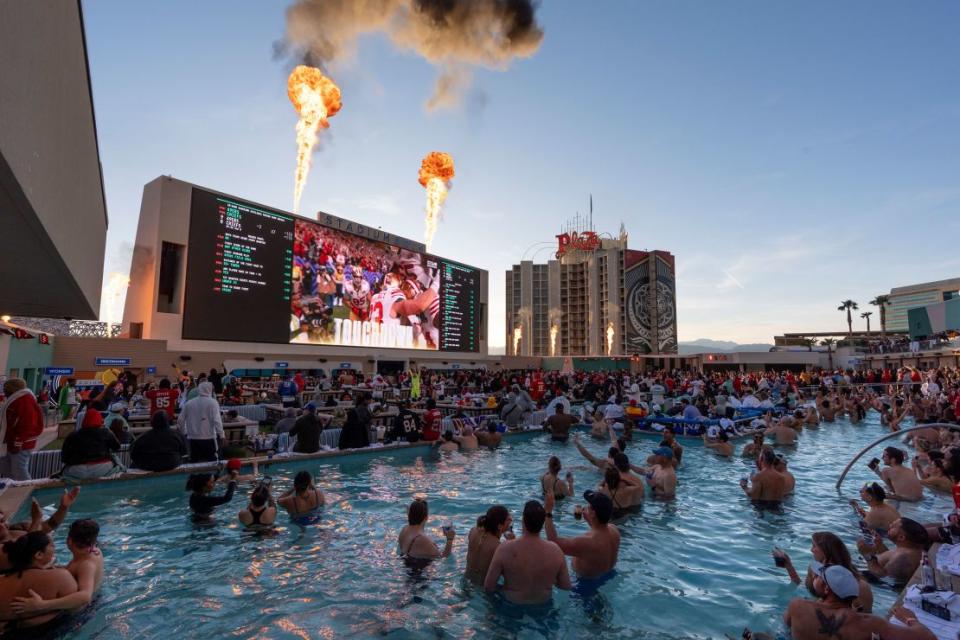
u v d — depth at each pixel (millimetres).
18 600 3887
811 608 3578
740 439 15789
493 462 11883
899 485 8562
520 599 4586
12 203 3166
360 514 7520
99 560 4707
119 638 3982
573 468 11117
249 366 25156
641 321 107500
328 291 29719
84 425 8320
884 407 19031
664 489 8648
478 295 44219
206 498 7070
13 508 6637
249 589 4922
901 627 3340
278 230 26969
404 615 4422
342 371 28016
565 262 115125
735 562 5848
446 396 24141
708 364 61219
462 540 6469
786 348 64188
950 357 39969
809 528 7148
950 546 4117
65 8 3799
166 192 22578
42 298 8875
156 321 22062
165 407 12648
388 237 34781
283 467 10469
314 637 4039
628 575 5422
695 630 4230
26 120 2707
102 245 10977
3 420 7602
